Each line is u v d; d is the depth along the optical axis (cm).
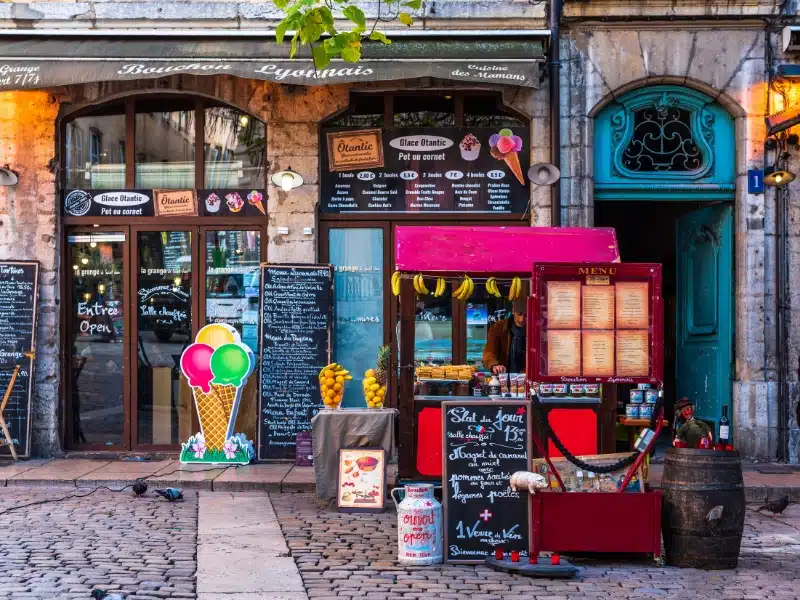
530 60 1073
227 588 636
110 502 930
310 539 790
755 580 681
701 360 1235
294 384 1134
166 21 1153
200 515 875
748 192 1152
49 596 607
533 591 646
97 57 1063
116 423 1183
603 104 1157
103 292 1186
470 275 923
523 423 727
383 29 1136
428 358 1130
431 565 712
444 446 724
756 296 1150
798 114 1081
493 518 722
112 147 1188
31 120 1166
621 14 1143
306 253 1159
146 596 612
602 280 730
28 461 1136
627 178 1164
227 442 1109
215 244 1179
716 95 1159
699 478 713
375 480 909
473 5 1147
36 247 1168
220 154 1186
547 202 1155
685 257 1281
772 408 1147
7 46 1084
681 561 716
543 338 727
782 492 993
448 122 1173
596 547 715
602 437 895
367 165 1172
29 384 1145
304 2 801
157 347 1182
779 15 1149
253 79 1150
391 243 1172
